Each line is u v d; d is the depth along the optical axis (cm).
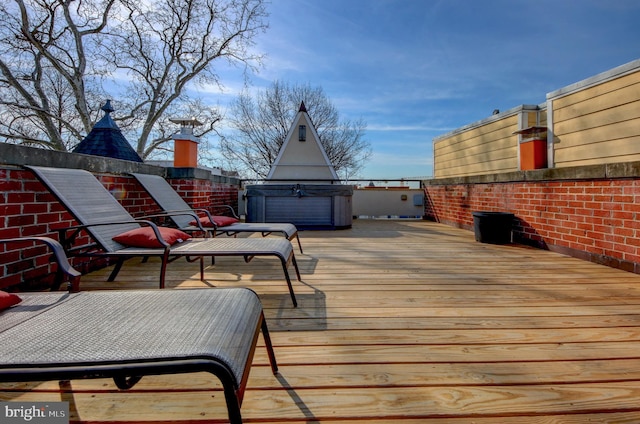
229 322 97
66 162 248
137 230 229
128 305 110
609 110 352
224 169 1363
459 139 688
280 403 112
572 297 217
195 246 224
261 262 320
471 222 551
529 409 110
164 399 115
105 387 121
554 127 425
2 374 73
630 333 164
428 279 259
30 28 872
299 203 567
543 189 383
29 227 216
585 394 118
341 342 155
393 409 110
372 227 609
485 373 130
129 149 529
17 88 896
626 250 282
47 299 116
